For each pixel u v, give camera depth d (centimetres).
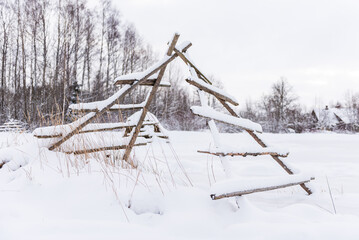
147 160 525
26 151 347
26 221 201
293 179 287
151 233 194
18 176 299
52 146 346
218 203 246
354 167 542
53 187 265
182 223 211
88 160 330
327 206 287
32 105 2109
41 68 2466
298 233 184
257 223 204
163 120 2402
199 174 449
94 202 245
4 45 2612
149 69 319
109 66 2973
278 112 4025
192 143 958
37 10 2456
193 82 292
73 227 193
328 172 492
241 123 304
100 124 356
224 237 193
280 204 293
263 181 252
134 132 361
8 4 2516
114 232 191
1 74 2700
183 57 327
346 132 3353
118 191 261
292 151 829
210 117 278
